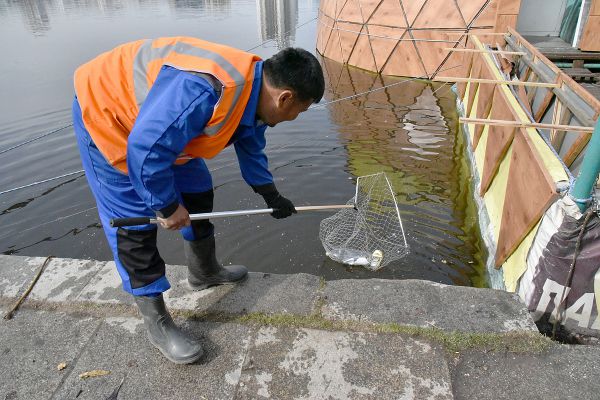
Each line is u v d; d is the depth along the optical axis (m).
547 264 2.38
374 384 1.98
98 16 22.41
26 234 4.71
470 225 4.50
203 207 2.29
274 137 7.03
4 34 16.47
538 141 2.83
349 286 2.54
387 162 6.04
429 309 2.35
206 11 24.86
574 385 1.95
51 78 10.05
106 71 1.68
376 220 4.47
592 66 6.33
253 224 4.61
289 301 2.45
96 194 1.90
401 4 10.54
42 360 2.15
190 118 1.51
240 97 1.60
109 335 2.28
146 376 2.05
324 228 4.39
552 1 7.70
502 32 7.48
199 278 2.50
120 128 1.68
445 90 9.36
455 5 9.80
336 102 8.77
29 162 6.24
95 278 2.65
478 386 1.96
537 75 4.71
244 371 2.06
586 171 2.06
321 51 13.80
